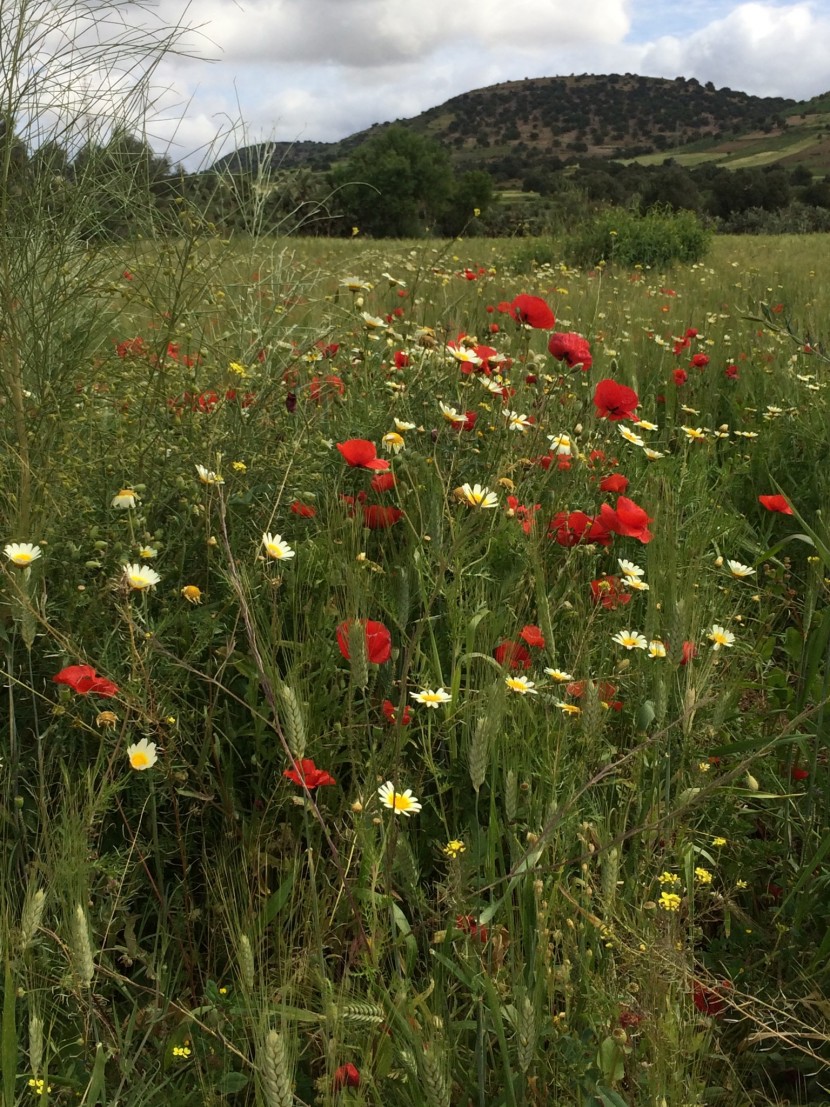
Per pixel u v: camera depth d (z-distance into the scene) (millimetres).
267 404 1778
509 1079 852
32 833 1128
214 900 1103
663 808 1148
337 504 1559
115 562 1288
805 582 1915
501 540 1533
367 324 2139
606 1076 873
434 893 1173
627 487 2084
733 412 3010
